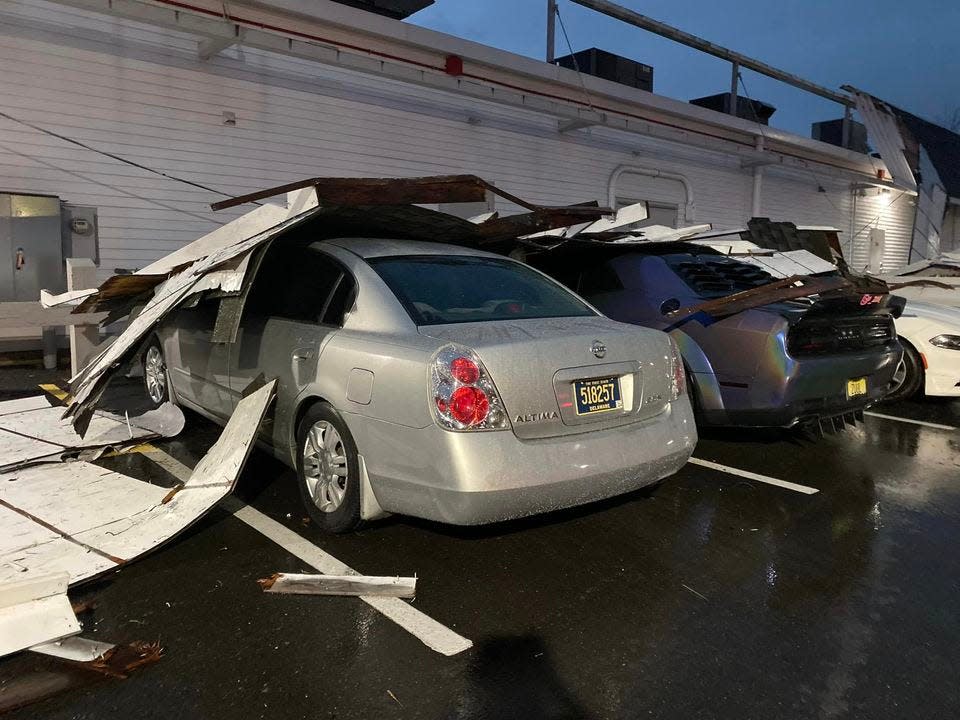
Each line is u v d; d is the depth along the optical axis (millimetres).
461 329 3164
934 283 5164
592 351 3215
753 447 5164
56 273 7945
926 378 6492
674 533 3645
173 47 8875
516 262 4141
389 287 3430
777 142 16500
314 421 3494
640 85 14445
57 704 2258
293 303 3885
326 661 2506
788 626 2789
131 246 8789
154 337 5539
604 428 3217
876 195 20844
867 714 2277
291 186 3445
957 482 4492
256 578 3096
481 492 2826
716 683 2424
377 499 3189
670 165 14961
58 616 2617
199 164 9180
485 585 3070
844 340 4664
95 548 3176
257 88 9539
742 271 5344
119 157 8602
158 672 2430
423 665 2492
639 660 2549
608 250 5578
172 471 4406
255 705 2268
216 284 3691
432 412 2883
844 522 3826
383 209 3977
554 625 2766
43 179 8164
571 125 12570
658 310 5055
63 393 6680
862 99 16469
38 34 8000
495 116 12016
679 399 3559
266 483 4270
